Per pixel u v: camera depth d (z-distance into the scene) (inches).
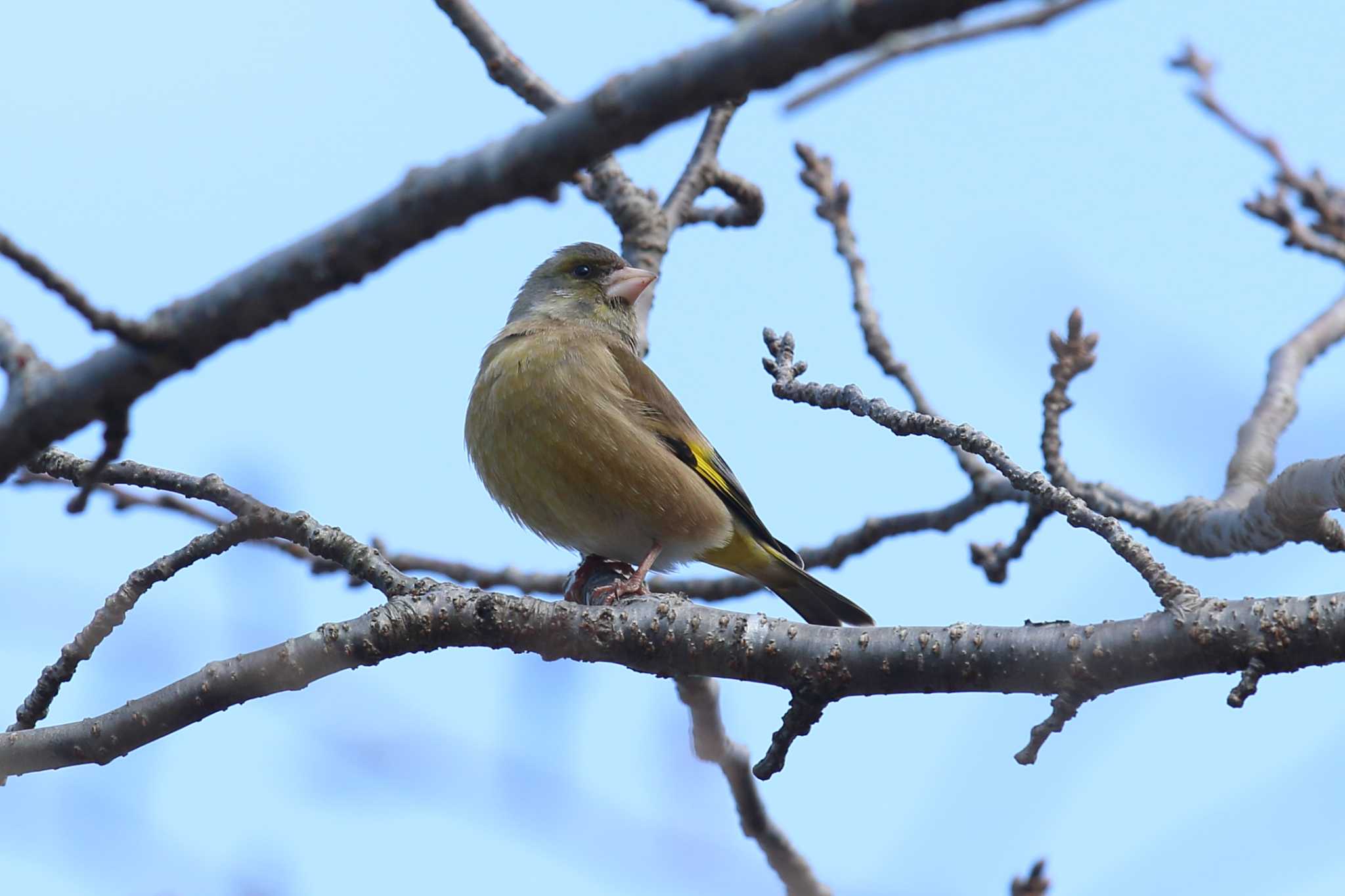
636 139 183.6
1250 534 420.5
